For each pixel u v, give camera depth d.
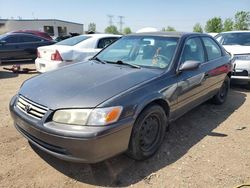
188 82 4.00
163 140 3.74
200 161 3.47
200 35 4.83
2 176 3.03
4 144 3.69
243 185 3.02
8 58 11.95
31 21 46.56
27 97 3.19
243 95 6.57
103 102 2.86
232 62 5.82
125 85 3.21
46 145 2.97
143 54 4.13
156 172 3.21
